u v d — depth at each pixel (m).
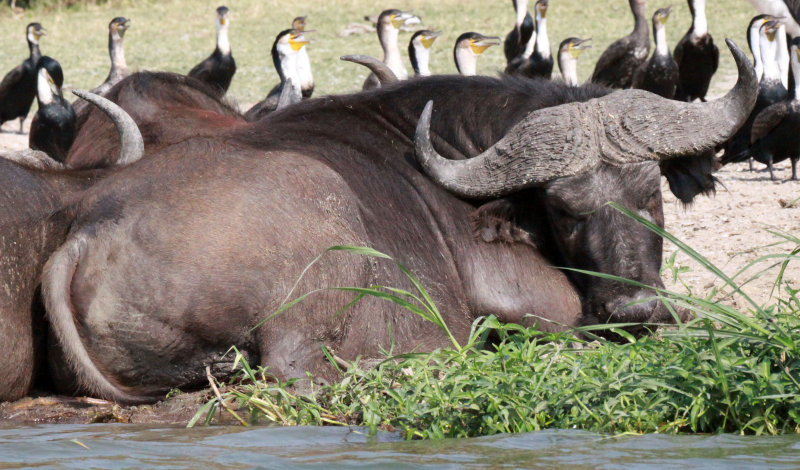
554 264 21.78
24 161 22.53
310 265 17.61
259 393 17.78
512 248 21.62
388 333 20.03
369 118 22.75
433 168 21.52
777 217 36.38
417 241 21.00
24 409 18.34
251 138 21.59
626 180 20.91
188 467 14.11
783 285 27.12
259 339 18.75
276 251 18.73
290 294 18.53
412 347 20.23
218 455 14.80
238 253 18.59
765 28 61.00
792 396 16.12
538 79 23.72
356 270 19.23
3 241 18.80
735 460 14.10
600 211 20.77
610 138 20.95
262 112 36.34
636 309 20.45
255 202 19.00
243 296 18.55
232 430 16.64
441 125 22.83
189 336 18.67
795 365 16.78
